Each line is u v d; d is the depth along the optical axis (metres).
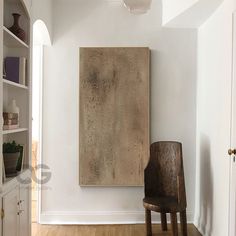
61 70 3.64
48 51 3.64
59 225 3.59
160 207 2.87
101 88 3.60
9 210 2.11
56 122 3.65
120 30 3.64
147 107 3.59
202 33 3.46
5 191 2.03
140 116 3.59
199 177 3.52
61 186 3.66
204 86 3.36
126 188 3.65
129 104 3.59
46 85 3.64
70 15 3.63
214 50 3.01
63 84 3.65
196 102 3.65
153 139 3.66
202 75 3.44
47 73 3.64
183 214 2.98
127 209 3.66
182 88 3.66
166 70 3.65
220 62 2.82
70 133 3.66
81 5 3.63
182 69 3.66
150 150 3.32
